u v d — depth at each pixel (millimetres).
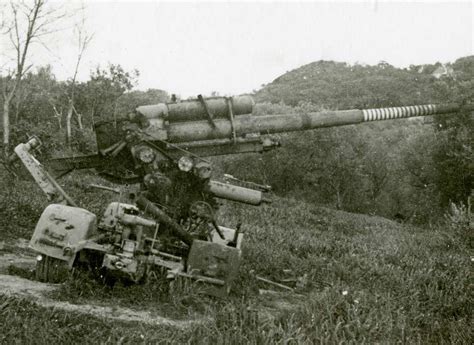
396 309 8805
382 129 47531
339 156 34344
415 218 32750
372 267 11570
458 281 11039
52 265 7664
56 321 5941
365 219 28078
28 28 23094
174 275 7785
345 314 7848
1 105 28531
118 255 7445
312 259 12367
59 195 8953
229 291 8336
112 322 6418
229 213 19812
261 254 12023
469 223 18828
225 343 6047
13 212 11977
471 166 26859
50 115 31969
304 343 6293
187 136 8992
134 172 9258
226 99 9133
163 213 8398
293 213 24047
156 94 35438
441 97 28594
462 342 7672
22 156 9023
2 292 6738
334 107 45781
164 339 5922
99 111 32094
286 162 35188
